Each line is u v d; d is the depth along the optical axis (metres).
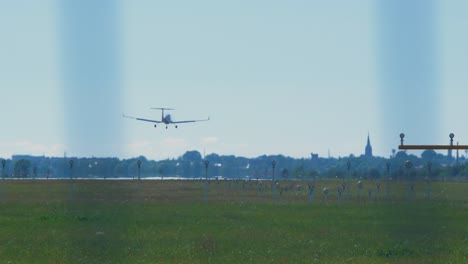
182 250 61.66
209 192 177.25
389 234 75.69
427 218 95.69
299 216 100.50
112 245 65.12
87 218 92.62
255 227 83.69
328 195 165.88
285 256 58.91
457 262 56.12
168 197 155.00
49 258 57.16
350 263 55.44
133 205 123.31
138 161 136.38
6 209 110.75
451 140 55.03
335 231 79.06
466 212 105.00
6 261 55.44
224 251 61.53
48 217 93.38
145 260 56.16
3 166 137.25
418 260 57.00
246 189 194.50
